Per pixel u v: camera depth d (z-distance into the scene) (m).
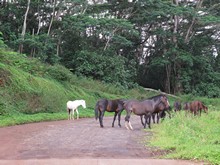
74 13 40.91
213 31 48.53
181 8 42.88
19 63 24.83
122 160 8.09
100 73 37.44
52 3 37.75
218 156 7.95
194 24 46.78
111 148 9.80
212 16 43.09
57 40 38.88
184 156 8.31
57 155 8.74
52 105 22.81
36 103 21.28
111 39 41.38
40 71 26.39
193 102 19.22
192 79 47.22
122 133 13.30
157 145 10.09
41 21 39.09
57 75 28.47
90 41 43.09
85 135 12.63
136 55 49.53
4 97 19.16
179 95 43.81
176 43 45.81
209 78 46.75
